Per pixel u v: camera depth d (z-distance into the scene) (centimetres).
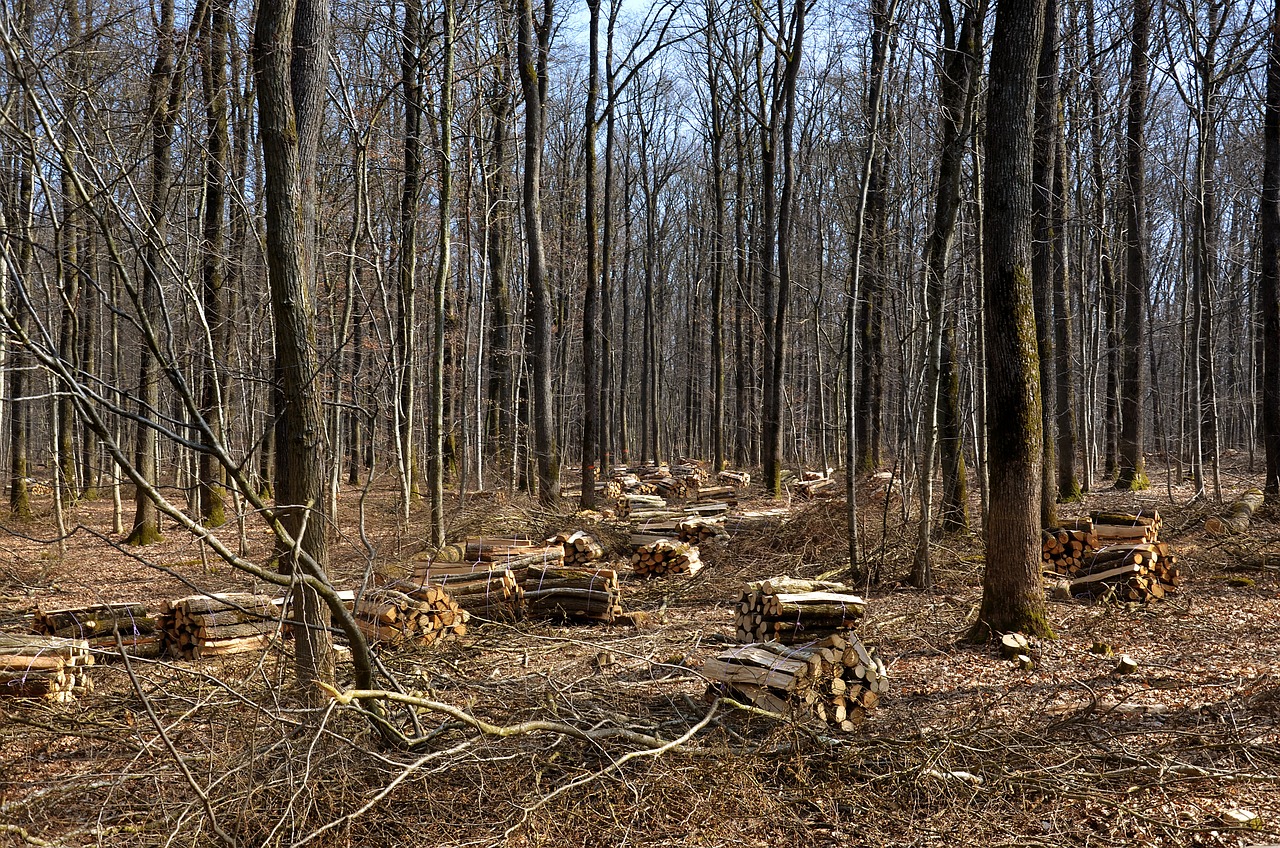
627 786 499
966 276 1448
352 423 2814
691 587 1215
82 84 713
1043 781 519
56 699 689
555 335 3228
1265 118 1691
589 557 1362
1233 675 715
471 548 1137
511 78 1831
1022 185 836
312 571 499
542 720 575
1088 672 745
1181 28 1836
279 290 589
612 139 2248
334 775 497
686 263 4850
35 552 1462
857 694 638
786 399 3222
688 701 658
